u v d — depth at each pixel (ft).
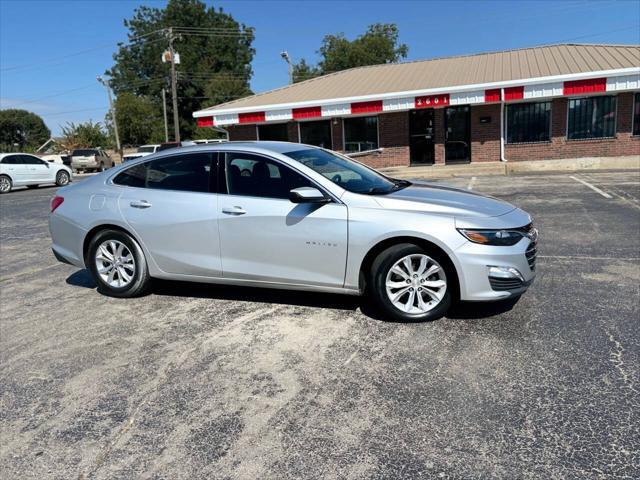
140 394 11.55
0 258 26.23
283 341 13.87
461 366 12.03
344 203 14.83
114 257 17.99
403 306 14.66
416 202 14.64
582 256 20.90
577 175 49.24
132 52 229.45
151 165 17.61
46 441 10.03
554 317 14.61
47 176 72.28
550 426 9.64
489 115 59.62
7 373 12.89
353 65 187.21
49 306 17.87
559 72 55.83
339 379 11.73
